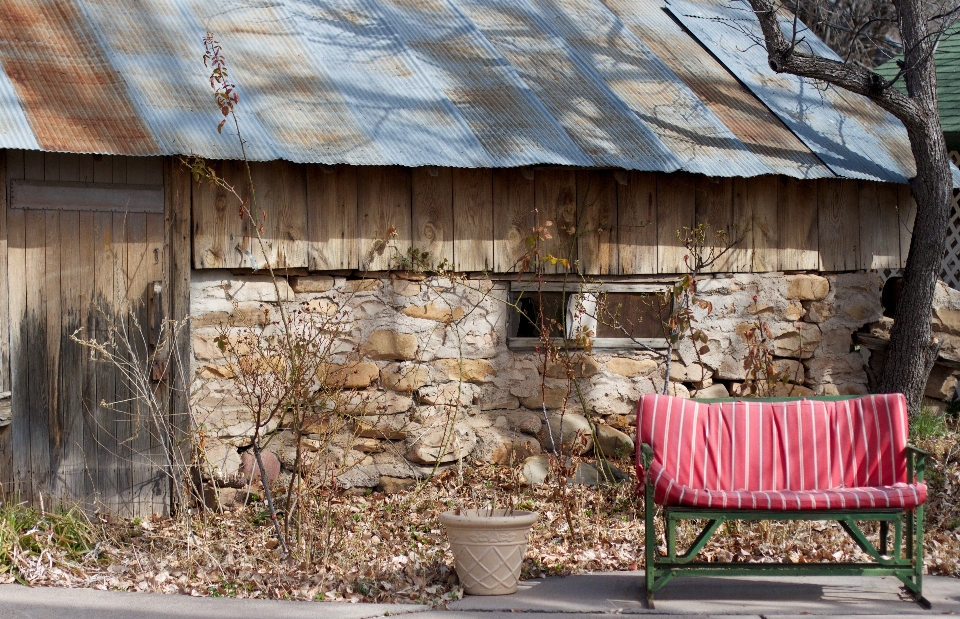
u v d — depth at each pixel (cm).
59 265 628
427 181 725
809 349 834
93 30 694
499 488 716
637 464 538
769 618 482
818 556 592
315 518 627
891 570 507
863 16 1509
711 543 616
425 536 623
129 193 648
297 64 736
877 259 855
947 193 802
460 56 803
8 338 612
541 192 753
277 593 517
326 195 700
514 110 749
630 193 774
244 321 685
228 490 675
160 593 514
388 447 727
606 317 783
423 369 733
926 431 799
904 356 813
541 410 764
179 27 733
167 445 659
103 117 621
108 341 636
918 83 803
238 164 675
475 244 739
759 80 886
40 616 464
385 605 499
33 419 620
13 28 669
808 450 544
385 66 766
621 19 926
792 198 824
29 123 593
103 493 643
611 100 791
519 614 488
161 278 657
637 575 564
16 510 593
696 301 760
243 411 685
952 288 938
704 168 737
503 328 754
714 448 543
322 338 700
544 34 862
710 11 980
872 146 848
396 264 717
